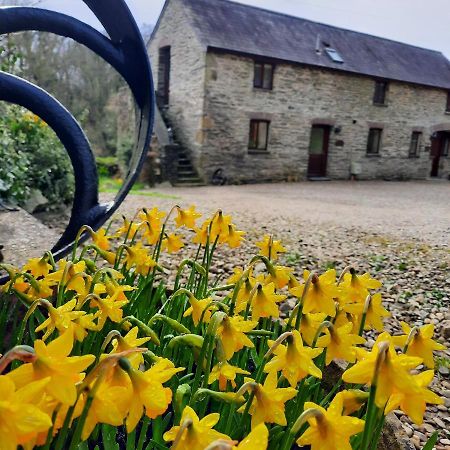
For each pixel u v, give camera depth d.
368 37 15.97
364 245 5.01
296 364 0.82
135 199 8.17
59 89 17.52
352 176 14.59
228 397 0.81
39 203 5.57
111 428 1.11
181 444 0.64
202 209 7.47
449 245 5.09
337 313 1.22
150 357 0.82
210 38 11.55
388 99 14.78
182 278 3.21
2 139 4.81
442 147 17.48
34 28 1.99
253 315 1.11
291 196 10.09
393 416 1.35
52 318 0.93
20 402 0.54
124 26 2.11
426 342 0.91
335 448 0.68
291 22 14.12
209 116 11.73
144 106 2.31
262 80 12.49
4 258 3.28
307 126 13.34
